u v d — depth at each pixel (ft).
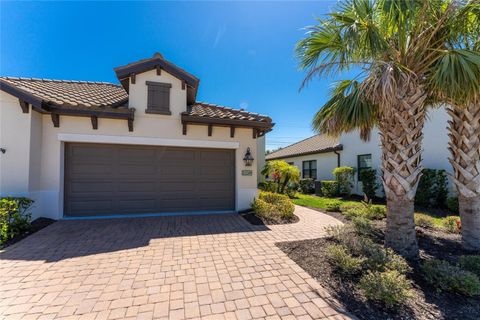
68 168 24.03
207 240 17.66
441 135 32.63
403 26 12.73
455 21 12.89
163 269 12.65
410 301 9.73
